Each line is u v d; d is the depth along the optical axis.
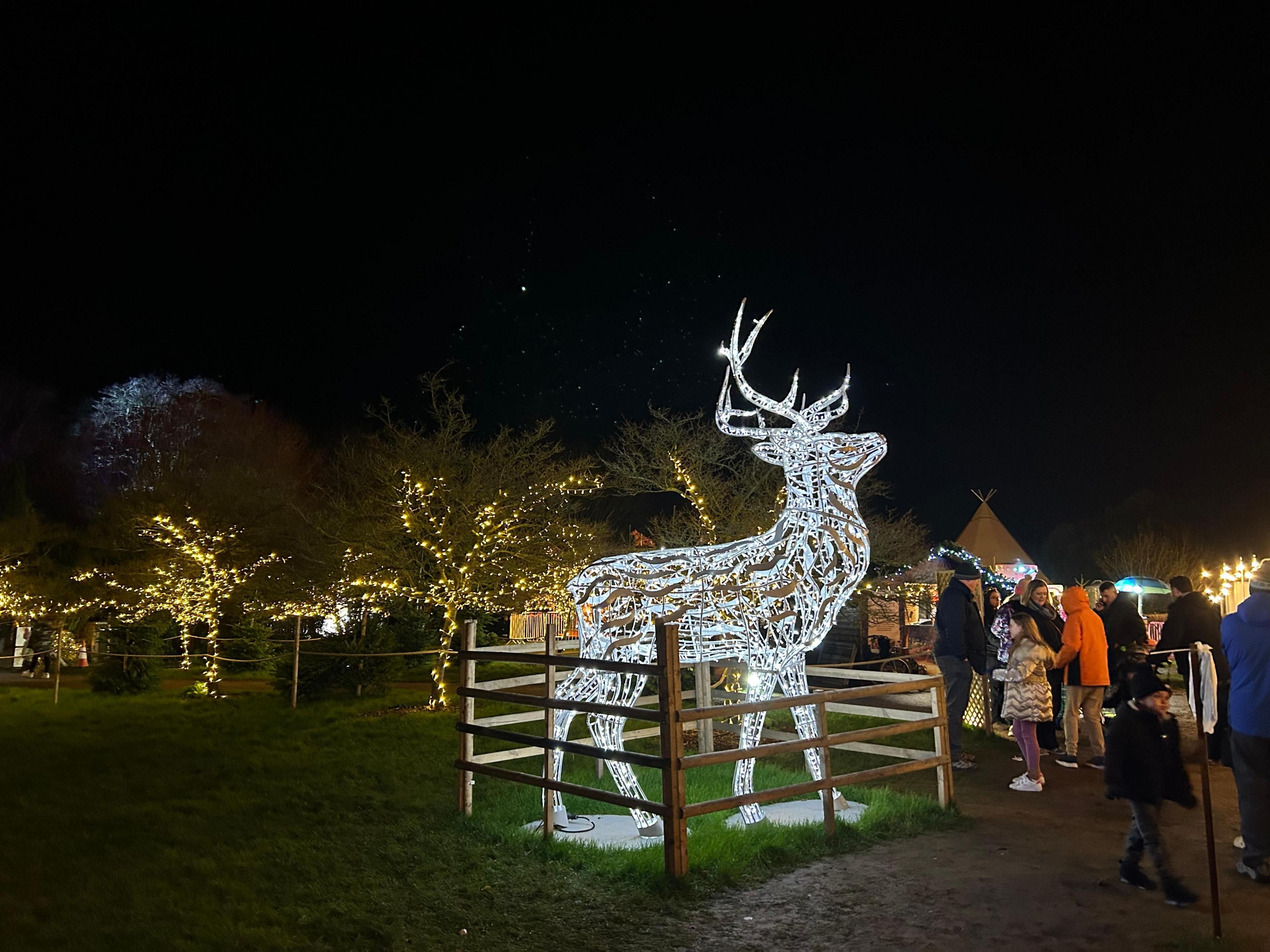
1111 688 10.02
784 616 6.98
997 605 12.06
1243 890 5.57
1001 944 4.82
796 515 7.14
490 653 7.36
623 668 6.13
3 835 6.82
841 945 4.88
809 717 7.42
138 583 17.95
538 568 15.95
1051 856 6.26
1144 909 5.27
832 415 7.42
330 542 15.67
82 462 35.59
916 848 6.48
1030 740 8.17
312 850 6.48
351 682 15.32
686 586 6.95
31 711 13.94
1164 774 5.36
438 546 15.02
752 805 6.96
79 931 4.99
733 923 5.21
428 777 8.97
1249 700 5.78
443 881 5.88
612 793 6.58
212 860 6.23
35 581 21.00
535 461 16.45
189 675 20.03
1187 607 9.12
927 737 10.80
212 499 18.84
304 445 37.16
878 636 17.48
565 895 5.63
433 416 18.22
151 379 36.38
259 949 4.81
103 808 7.64
